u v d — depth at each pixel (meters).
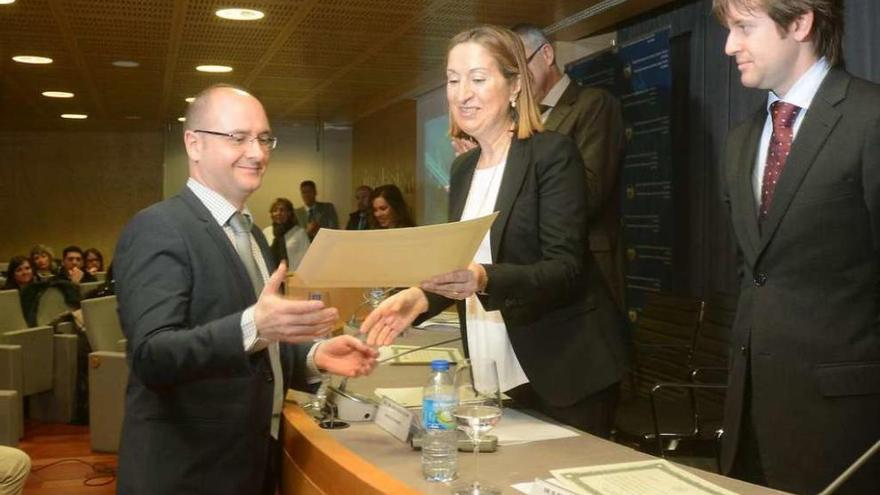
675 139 4.88
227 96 1.94
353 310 3.79
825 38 1.81
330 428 2.04
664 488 1.48
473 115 2.05
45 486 4.82
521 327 2.04
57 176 13.31
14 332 6.03
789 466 1.83
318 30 5.77
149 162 13.42
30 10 5.24
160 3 5.06
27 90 8.64
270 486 2.12
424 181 8.75
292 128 12.08
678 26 4.86
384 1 4.95
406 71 7.39
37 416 6.42
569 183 2.03
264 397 1.94
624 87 5.05
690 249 4.75
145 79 7.89
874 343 1.79
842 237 1.78
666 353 3.78
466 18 5.35
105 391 5.42
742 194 1.93
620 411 3.51
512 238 2.04
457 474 1.65
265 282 2.07
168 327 1.73
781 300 1.84
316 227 10.43
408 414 1.91
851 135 1.76
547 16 5.26
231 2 5.02
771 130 1.93
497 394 1.76
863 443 1.79
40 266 8.20
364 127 11.27
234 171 1.93
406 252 1.74
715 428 3.24
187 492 1.83
